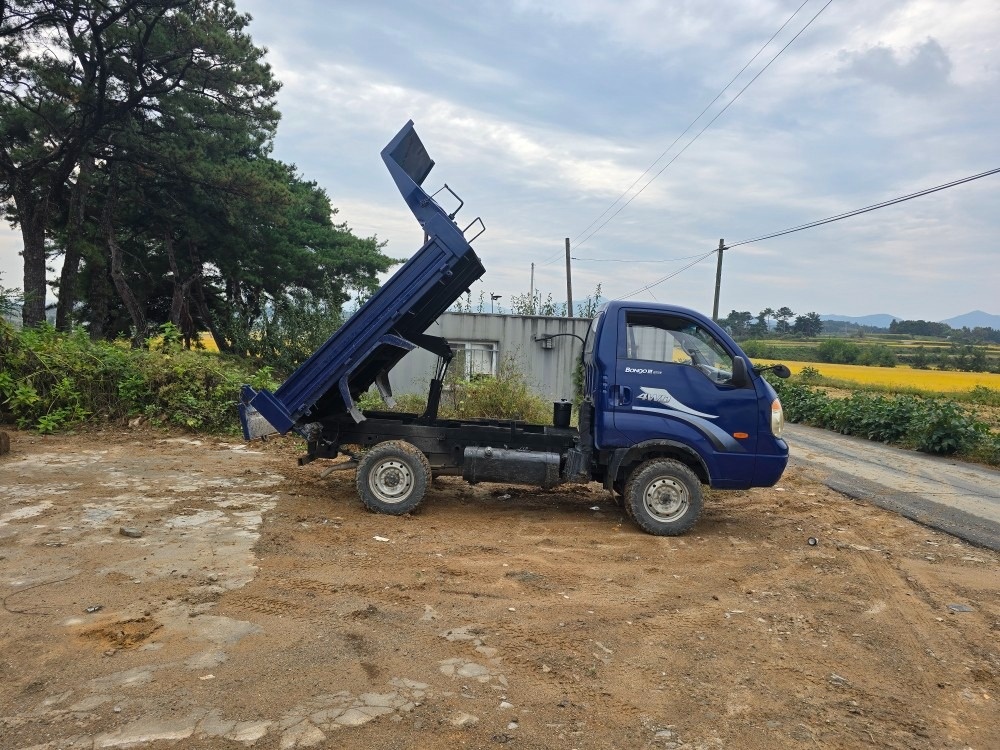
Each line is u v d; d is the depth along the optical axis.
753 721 3.50
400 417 8.03
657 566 5.85
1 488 7.28
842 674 4.07
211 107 24.33
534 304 27.58
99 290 24.52
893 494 9.88
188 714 3.26
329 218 35.25
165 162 22.94
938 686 3.98
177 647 3.91
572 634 4.39
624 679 3.85
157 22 21.58
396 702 3.47
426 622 4.45
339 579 5.11
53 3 20.05
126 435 10.72
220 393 11.41
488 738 3.21
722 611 4.92
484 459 7.09
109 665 3.68
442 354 8.03
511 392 14.52
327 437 7.49
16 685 3.45
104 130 22.66
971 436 14.70
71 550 5.42
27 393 10.73
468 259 7.36
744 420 6.75
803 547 6.68
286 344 29.11
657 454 7.02
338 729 3.21
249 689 3.51
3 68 20.69
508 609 4.74
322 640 4.10
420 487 6.94
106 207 24.34
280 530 6.23
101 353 11.62
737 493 9.23
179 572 5.05
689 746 3.25
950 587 5.75
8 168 21.39
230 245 27.09
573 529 6.89
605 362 6.84
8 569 4.98
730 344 6.85
